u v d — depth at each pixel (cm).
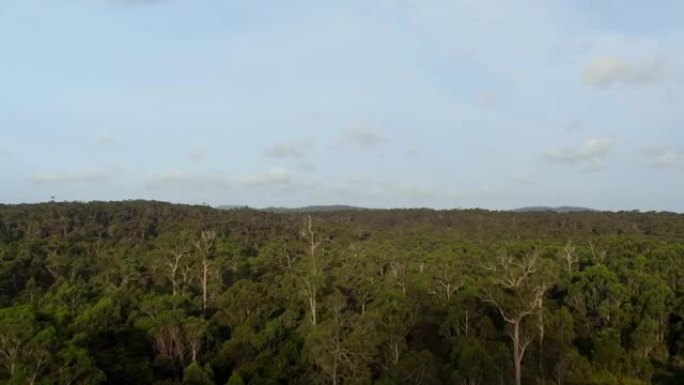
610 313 5341
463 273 6456
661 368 5044
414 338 4522
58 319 4331
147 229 11000
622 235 10856
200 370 3822
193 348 4334
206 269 6331
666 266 6712
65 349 3306
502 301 4091
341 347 3628
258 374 3831
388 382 3372
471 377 3550
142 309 5003
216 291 6134
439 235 12312
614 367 4550
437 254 8388
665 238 10006
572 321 4803
